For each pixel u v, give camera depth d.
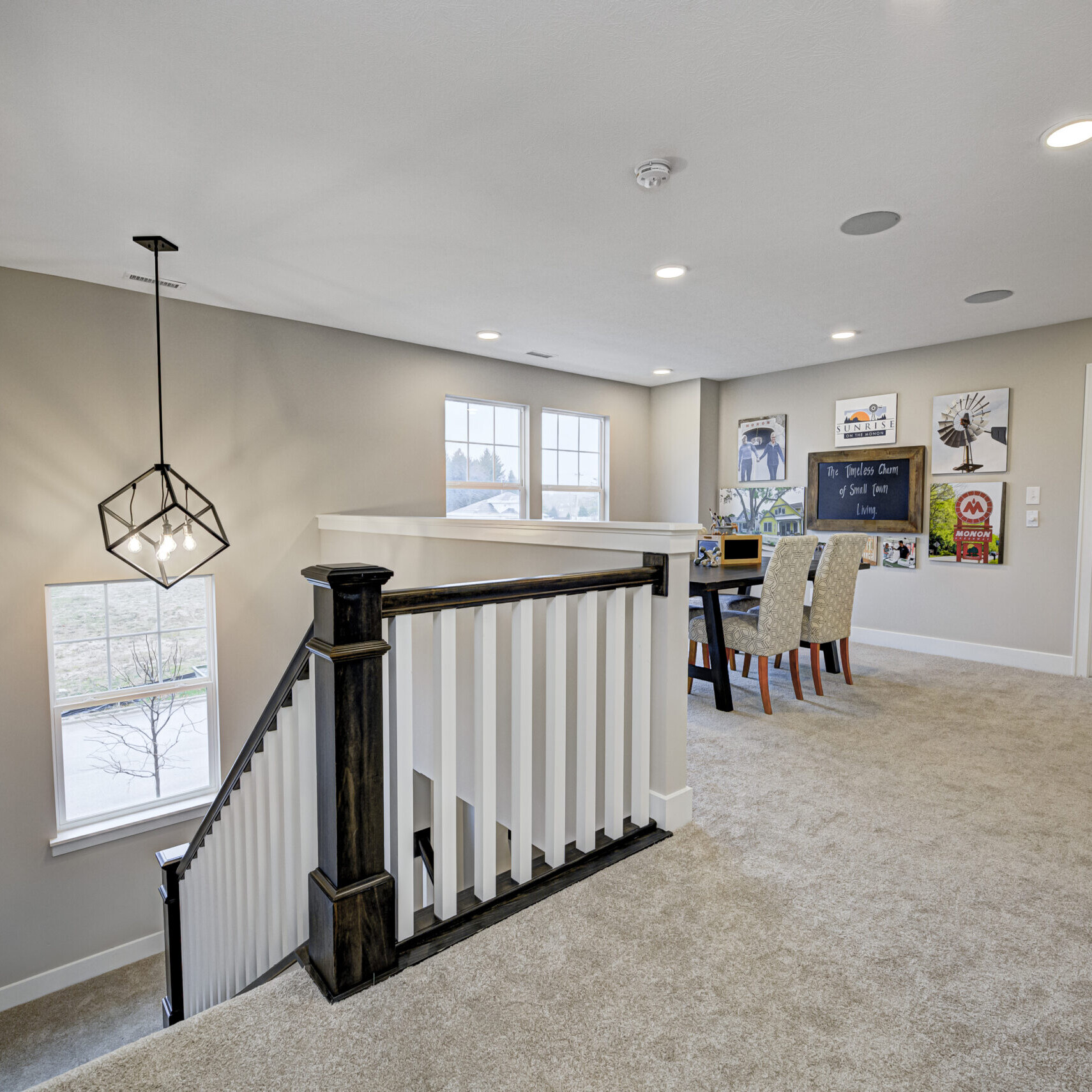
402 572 3.59
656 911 1.66
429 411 4.89
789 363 5.43
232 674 3.95
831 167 2.25
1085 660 4.17
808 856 1.95
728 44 1.64
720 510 6.31
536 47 1.65
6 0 1.46
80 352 3.39
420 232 2.80
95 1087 1.11
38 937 3.31
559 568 2.48
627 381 6.30
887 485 5.04
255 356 4.02
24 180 2.32
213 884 2.35
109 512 3.09
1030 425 4.35
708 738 3.04
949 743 2.97
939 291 3.58
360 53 1.67
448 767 1.54
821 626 3.81
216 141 2.08
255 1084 1.12
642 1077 1.15
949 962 1.49
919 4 1.49
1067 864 1.93
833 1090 1.14
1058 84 1.79
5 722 3.21
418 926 1.53
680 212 2.60
